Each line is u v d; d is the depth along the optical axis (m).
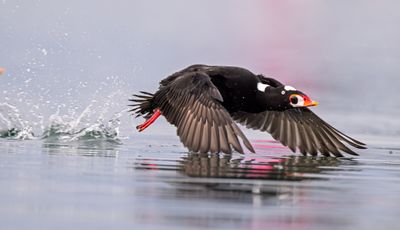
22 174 10.68
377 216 9.03
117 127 15.96
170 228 8.06
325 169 12.51
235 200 9.50
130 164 12.12
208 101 12.59
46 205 8.82
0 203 8.82
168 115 13.05
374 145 16.81
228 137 12.18
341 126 19.84
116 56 26.11
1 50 24.56
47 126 15.70
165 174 11.16
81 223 8.11
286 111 14.73
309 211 9.13
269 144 16.19
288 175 11.63
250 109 14.61
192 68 14.51
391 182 11.37
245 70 14.48
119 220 8.30
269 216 8.77
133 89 22.72
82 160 12.38
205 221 8.40
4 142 14.43
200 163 12.55
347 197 10.07
